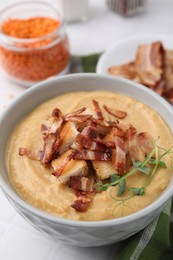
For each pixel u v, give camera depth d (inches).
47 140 18.3
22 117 20.1
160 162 18.1
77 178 17.6
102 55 25.9
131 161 18.2
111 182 17.6
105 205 17.1
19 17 27.2
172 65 25.3
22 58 24.4
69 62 25.9
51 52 24.5
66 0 27.7
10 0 30.2
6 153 19.1
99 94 20.6
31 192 17.6
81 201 17.0
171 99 24.0
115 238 17.3
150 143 18.8
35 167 18.4
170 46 26.6
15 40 24.1
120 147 17.8
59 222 16.1
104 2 30.2
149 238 18.6
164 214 19.2
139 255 18.2
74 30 28.3
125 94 20.7
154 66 24.7
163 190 17.7
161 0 30.2
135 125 19.6
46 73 25.0
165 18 29.1
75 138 18.0
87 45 27.4
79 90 20.9
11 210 19.9
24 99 19.9
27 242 19.0
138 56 25.2
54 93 20.6
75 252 18.7
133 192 17.4
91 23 28.8
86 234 16.6
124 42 26.5
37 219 16.7
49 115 19.9
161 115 20.0
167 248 19.7
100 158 17.8
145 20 29.0
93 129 18.0
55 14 26.5
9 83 25.7
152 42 26.6
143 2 28.8
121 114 19.7
